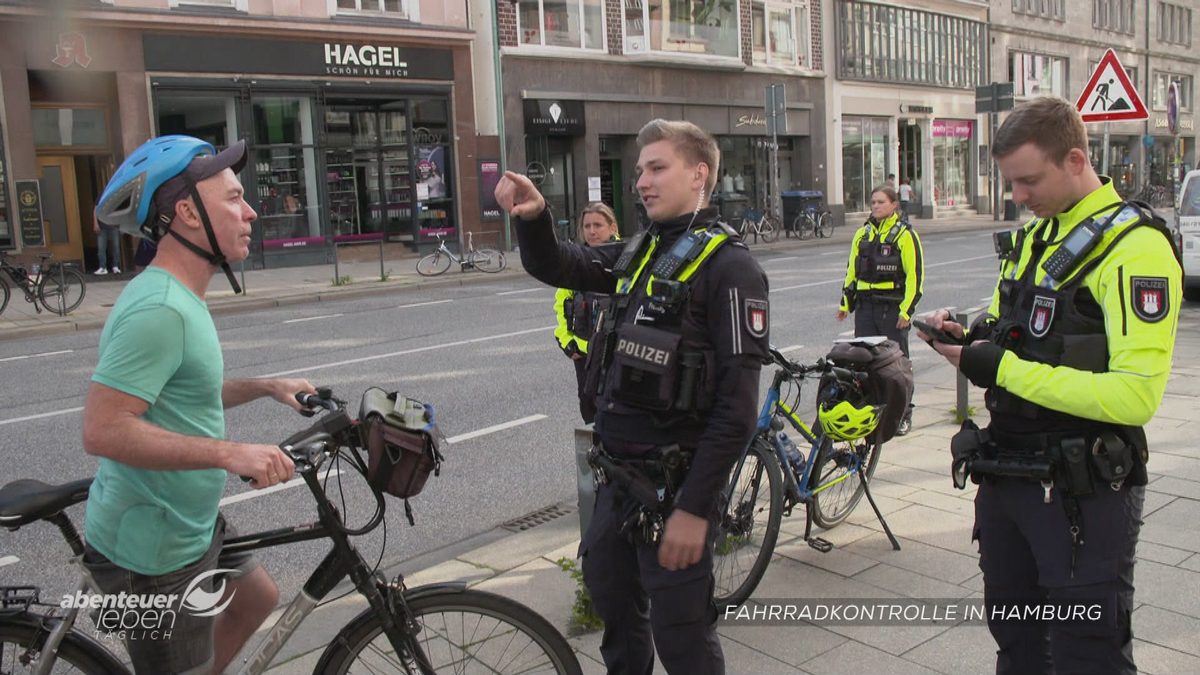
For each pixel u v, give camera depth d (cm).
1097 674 235
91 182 1872
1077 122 232
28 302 1482
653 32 2564
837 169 3172
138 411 219
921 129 3538
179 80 1828
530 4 2312
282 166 1991
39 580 457
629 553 267
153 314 220
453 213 2241
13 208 1695
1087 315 230
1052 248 238
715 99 2734
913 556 421
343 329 1225
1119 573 233
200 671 251
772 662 333
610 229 567
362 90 2059
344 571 254
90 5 1712
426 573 430
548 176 2409
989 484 253
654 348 243
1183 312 1155
